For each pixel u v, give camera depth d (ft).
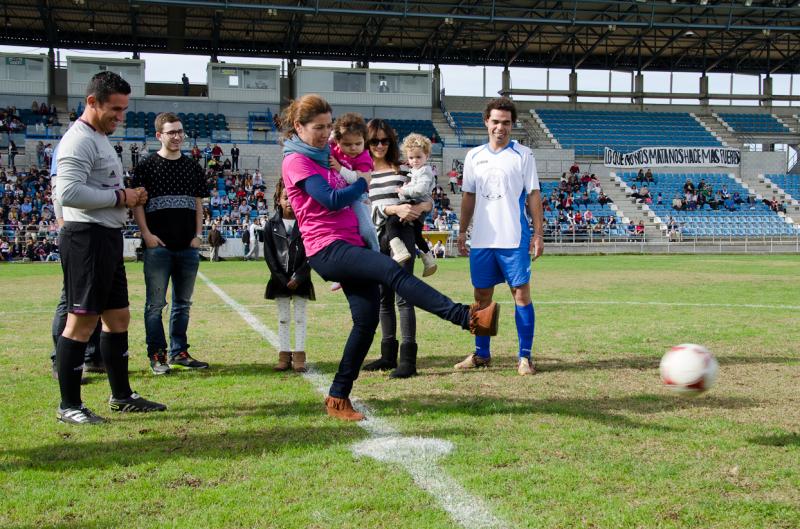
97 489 10.58
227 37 130.62
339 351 22.50
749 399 15.70
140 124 121.29
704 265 72.90
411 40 135.03
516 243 18.88
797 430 13.28
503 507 9.75
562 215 112.37
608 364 19.93
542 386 17.17
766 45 140.05
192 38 130.21
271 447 12.45
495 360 20.83
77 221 14.21
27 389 17.20
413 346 18.60
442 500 10.00
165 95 136.87
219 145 117.80
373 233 16.14
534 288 45.29
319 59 138.62
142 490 10.51
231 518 9.47
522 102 147.43
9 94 122.21
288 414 14.70
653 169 130.52
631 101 151.64
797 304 35.35
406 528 9.12
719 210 120.16
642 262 79.36
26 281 53.01
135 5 102.06
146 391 17.03
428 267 19.61
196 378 18.52
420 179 18.72
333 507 9.79
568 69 148.56
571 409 14.87
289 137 14.42
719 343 23.40
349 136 14.48
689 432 13.16
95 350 19.66
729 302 36.42
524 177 19.10
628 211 117.60
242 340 24.84
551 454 11.93
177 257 19.69
